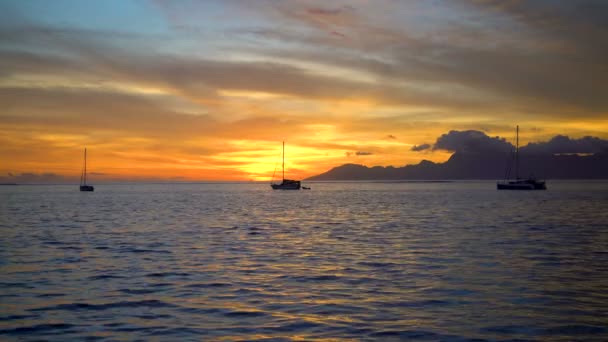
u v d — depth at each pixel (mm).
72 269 23203
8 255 27453
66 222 49688
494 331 13969
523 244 31875
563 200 101438
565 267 23516
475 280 20609
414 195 139625
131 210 70875
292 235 37656
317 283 20141
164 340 13242
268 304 16859
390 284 19906
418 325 14508
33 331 14008
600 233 38500
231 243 32719
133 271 22688
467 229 41938
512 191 172500
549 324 14586
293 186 195250
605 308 16266
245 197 128625
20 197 132875
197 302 17125
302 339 13320
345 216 58469
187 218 55188
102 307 16484
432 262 25031
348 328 14242
